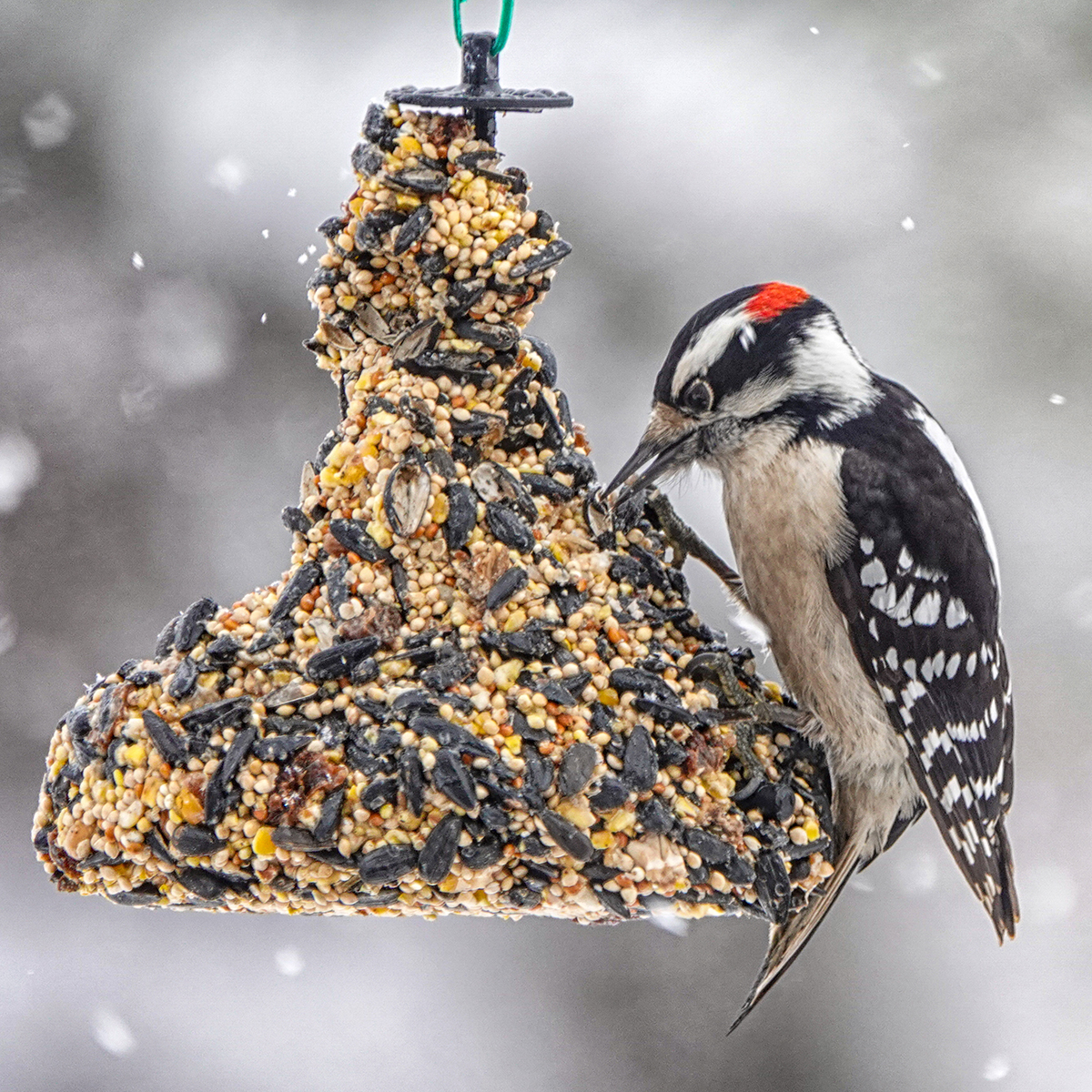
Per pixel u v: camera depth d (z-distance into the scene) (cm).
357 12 1148
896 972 1156
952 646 789
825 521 777
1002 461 1171
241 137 1144
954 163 1162
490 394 697
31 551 1144
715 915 671
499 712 633
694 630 714
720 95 1149
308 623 654
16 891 1103
